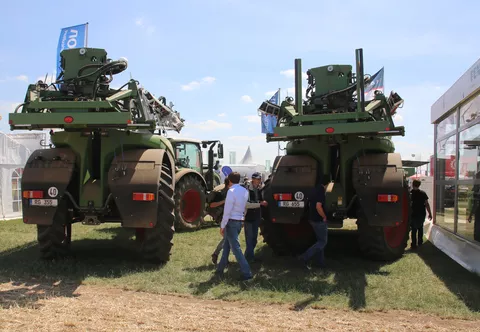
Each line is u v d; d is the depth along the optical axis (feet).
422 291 16.52
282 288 16.80
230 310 14.28
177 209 31.04
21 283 17.29
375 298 15.64
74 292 16.06
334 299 15.53
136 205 19.44
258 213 22.07
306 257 20.22
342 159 21.93
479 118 20.75
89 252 23.93
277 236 23.53
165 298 15.60
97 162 21.56
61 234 21.04
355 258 22.93
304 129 21.26
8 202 41.22
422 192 26.78
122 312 13.79
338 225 21.77
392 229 22.47
